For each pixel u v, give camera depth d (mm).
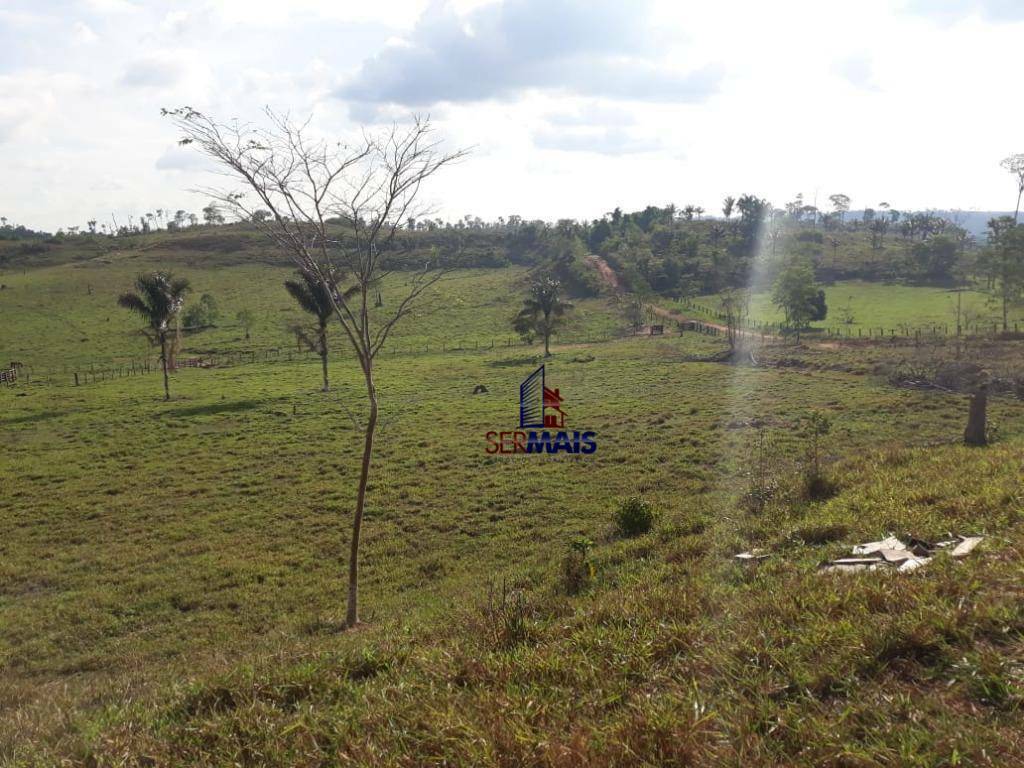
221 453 26766
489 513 18125
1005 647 4973
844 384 34062
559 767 4375
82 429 32594
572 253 106438
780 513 12703
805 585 7043
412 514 18656
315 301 40906
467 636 7633
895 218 159500
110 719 6461
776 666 5410
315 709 5961
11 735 6742
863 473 14969
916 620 5410
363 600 13219
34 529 18766
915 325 61656
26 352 66125
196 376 51750
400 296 84500
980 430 18531
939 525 9508
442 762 4668
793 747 4363
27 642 12117
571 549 12125
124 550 16891
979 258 67062
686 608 7082
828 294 87625
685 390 35781
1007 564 6441
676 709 4887
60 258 124375
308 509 19531
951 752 3957
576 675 5777
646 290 85000
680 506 16250
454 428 29359
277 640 11055
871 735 4266
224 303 89062
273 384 45906
